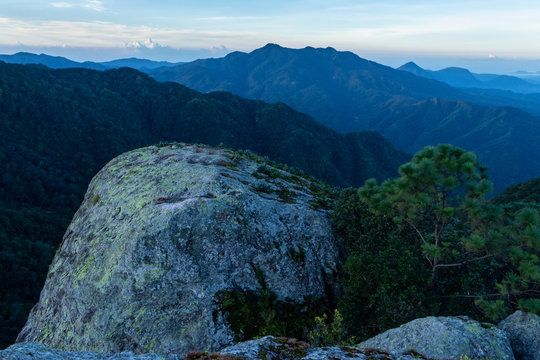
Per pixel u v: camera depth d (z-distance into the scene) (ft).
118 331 53.36
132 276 57.11
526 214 38.93
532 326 40.11
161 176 82.58
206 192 70.23
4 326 240.32
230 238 61.52
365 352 34.35
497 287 44.86
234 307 55.98
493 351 36.27
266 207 69.26
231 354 31.55
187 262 58.13
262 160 109.19
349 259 56.95
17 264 301.84
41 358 27.81
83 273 63.00
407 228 59.26
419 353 36.09
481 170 42.39
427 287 50.37
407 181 44.80
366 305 55.88
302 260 64.59
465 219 51.03
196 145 115.34
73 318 59.11
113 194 83.71
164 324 53.16
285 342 35.86
